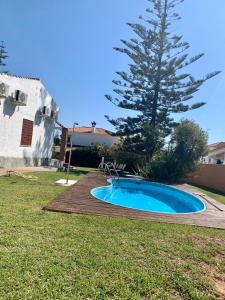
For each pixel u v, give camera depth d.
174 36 22.23
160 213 7.07
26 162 16.19
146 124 21.28
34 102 16.11
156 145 21.08
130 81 22.86
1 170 12.62
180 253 4.27
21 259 3.38
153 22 22.58
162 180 16.97
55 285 2.92
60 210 6.02
